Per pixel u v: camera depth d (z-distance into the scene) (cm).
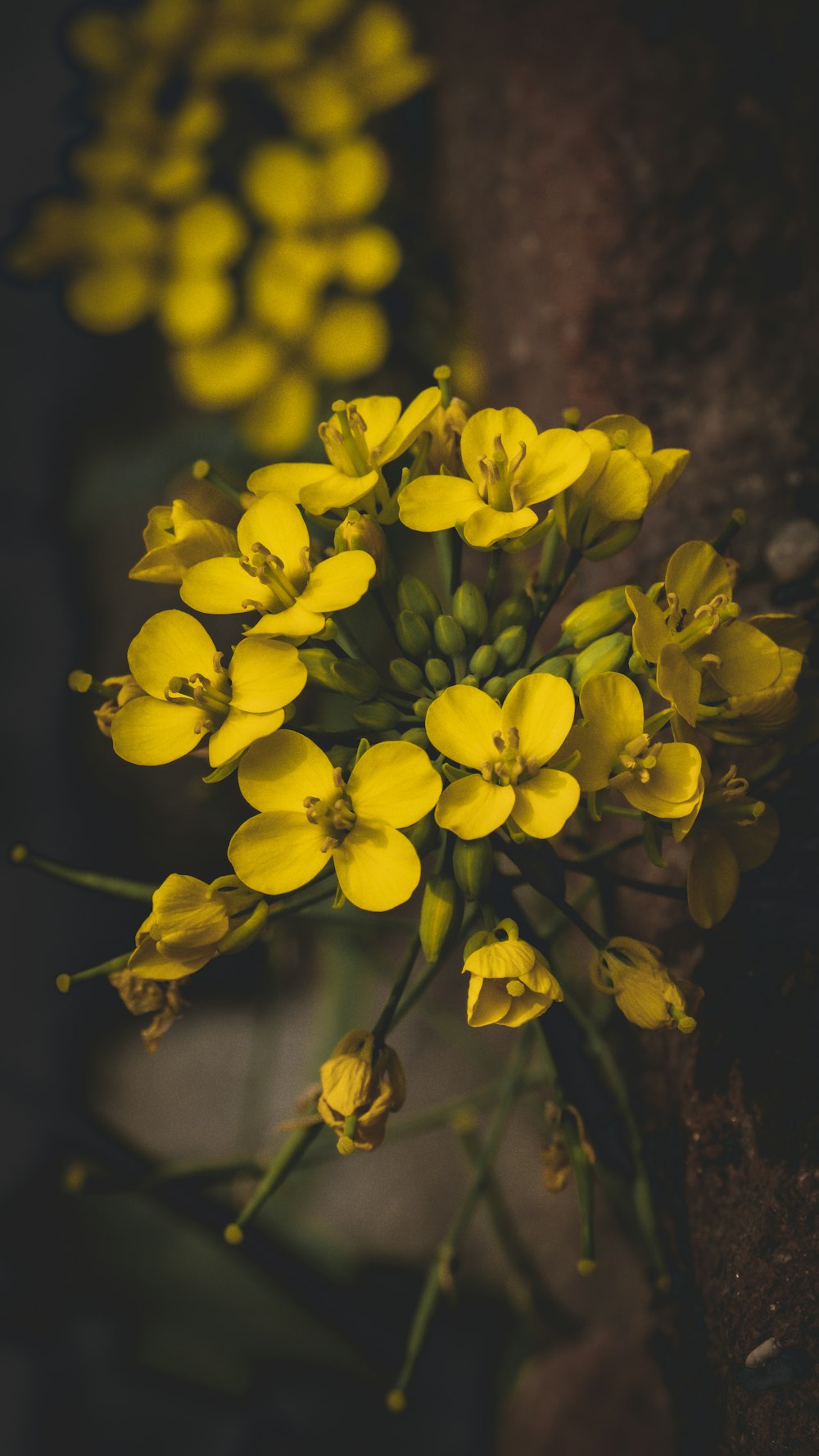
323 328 34
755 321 26
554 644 28
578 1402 28
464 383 34
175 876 21
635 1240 26
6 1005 34
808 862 23
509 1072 25
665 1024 21
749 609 25
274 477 22
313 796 21
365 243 34
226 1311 30
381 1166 33
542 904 27
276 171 34
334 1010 29
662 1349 25
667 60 27
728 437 26
